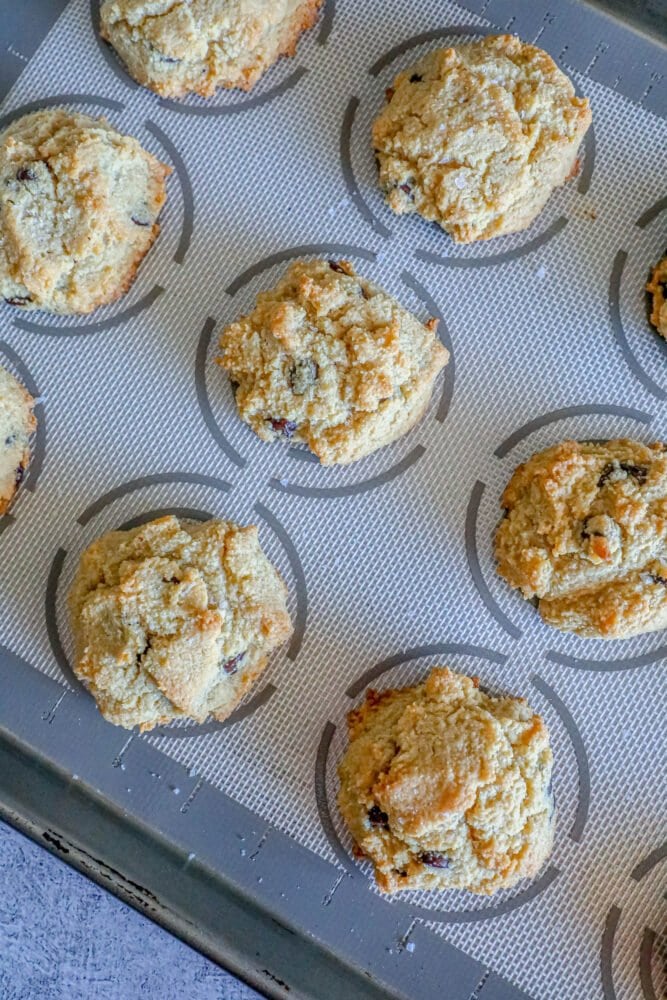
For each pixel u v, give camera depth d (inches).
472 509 18.4
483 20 18.7
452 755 17.1
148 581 17.5
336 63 18.8
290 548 18.4
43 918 19.7
